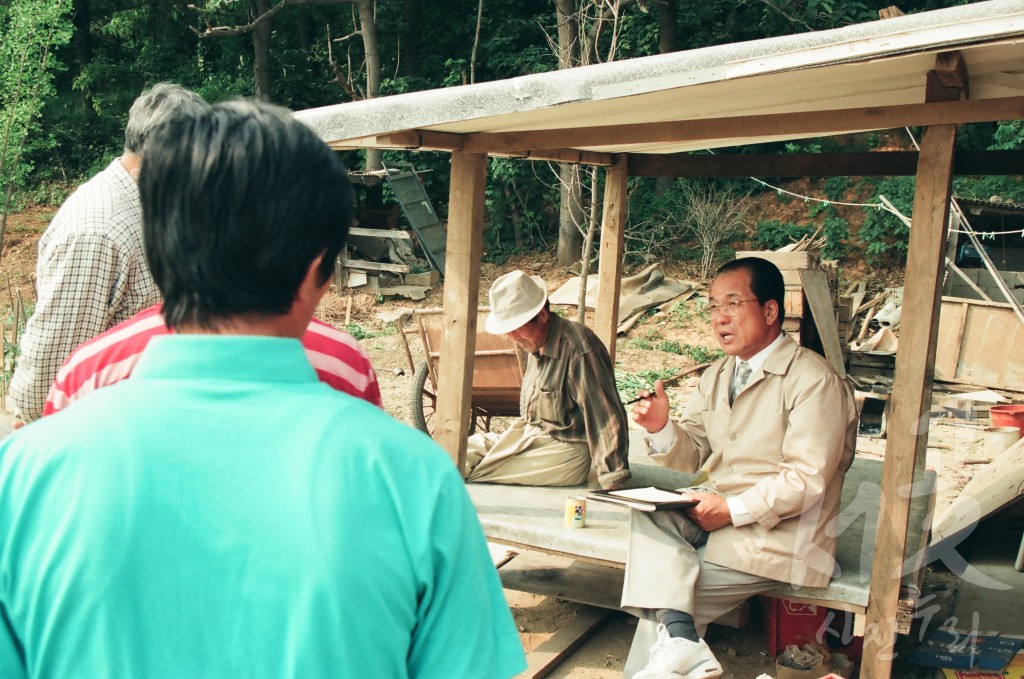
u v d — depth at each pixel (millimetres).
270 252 1071
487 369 6055
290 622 986
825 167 5410
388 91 20531
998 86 3588
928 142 3061
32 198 21078
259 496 1010
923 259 3096
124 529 988
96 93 23828
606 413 4363
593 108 3223
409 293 15688
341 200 1144
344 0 16562
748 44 2648
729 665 3932
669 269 16359
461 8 22438
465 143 4066
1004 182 15930
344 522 1002
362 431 1060
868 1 17250
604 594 4426
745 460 3557
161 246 1087
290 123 1117
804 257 9297
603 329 5824
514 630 1184
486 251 18391
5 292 16719
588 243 9242
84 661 990
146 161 1097
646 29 17906
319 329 1841
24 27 15156
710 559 3430
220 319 1097
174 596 994
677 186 17719
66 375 1837
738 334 3521
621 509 4289
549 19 20109
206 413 1037
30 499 1016
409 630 1053
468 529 1094
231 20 22094
